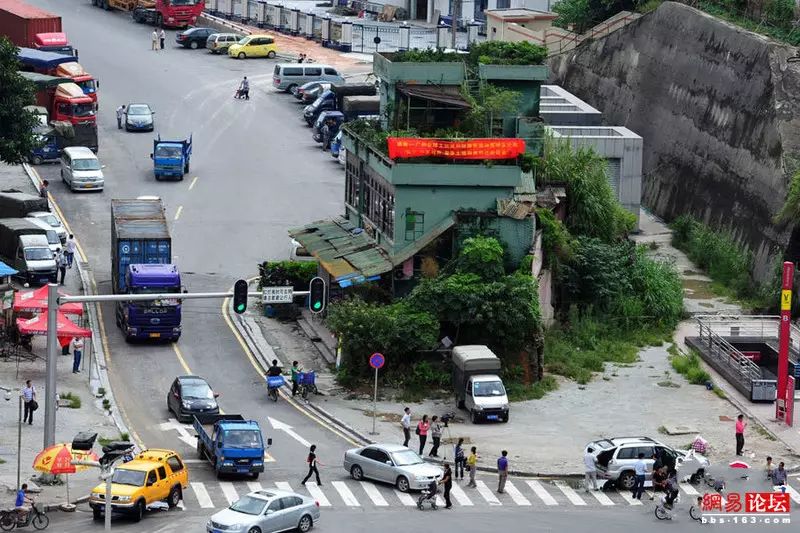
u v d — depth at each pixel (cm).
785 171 14812
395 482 10181
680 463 10531
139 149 18525
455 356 11931
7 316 12538
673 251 15750
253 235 15838
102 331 13325
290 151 18738
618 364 12888
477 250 12519
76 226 15838
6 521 9150
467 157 12862
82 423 11162
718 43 16725
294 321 13825
